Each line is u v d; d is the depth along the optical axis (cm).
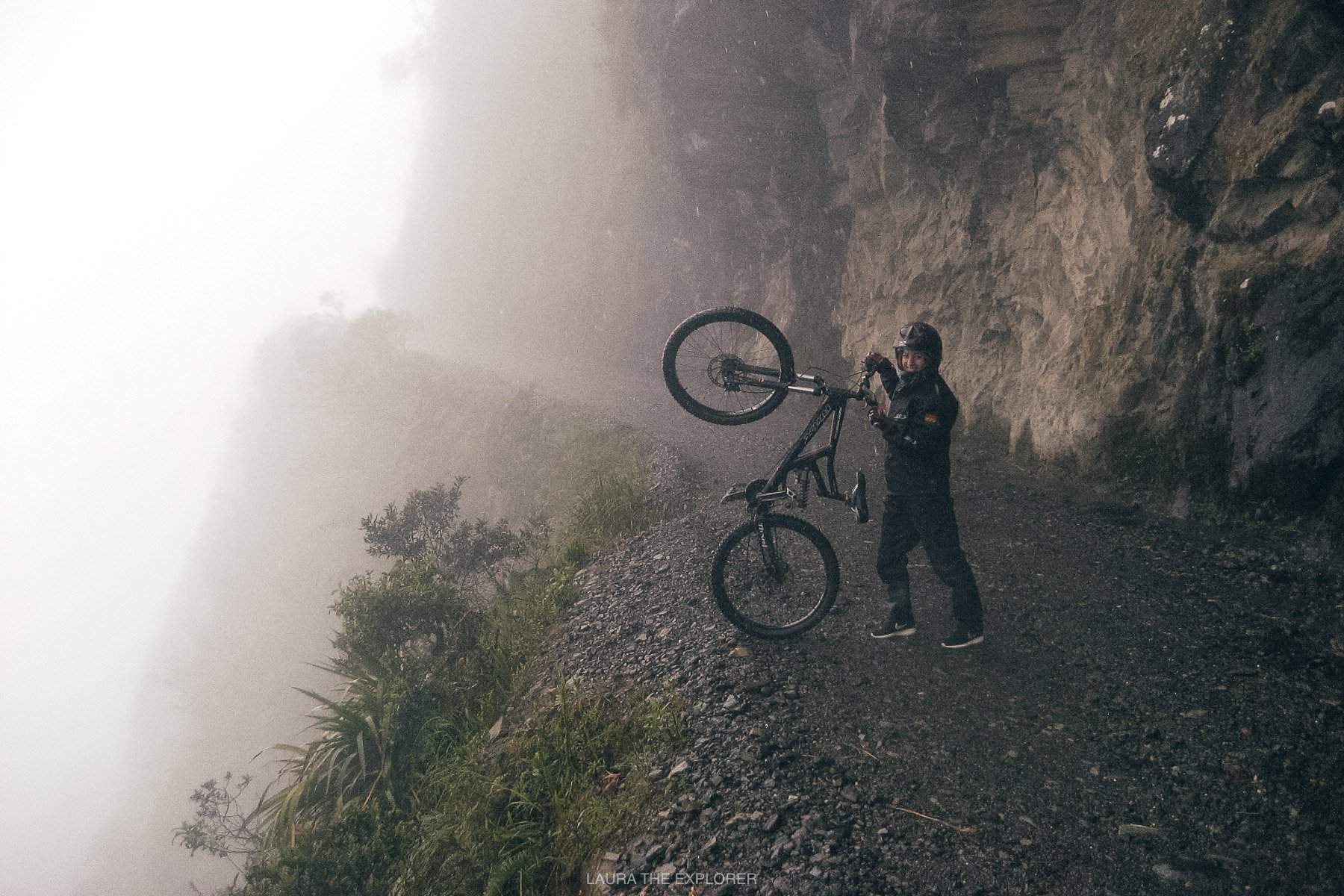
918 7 1180
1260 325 657
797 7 1557
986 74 1172
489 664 659
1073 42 1053
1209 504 687
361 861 457
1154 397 796
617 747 430
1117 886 294
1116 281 910
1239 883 290
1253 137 685
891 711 424
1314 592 523
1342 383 589
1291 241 662
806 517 817
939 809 344
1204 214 753
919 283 1443
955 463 1091
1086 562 624
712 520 854
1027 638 497
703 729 417
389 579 804
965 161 1307
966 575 453
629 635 568
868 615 546
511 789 425
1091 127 1005
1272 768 350
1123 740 384
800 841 327
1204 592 544
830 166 1823
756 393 486
